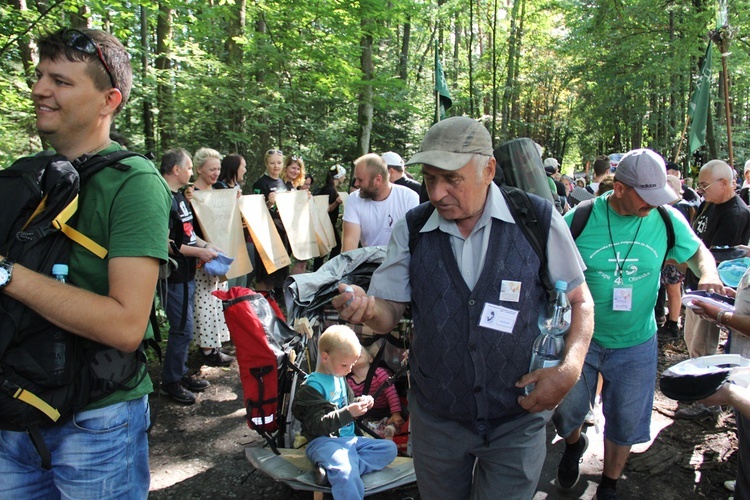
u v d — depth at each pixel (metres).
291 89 10.98
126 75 1.67
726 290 2.80
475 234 1.81
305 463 2.82
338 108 13.72
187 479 3.20
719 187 4.29
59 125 1.58
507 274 1.76
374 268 3.11
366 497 2.94
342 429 2.84
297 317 2.95
